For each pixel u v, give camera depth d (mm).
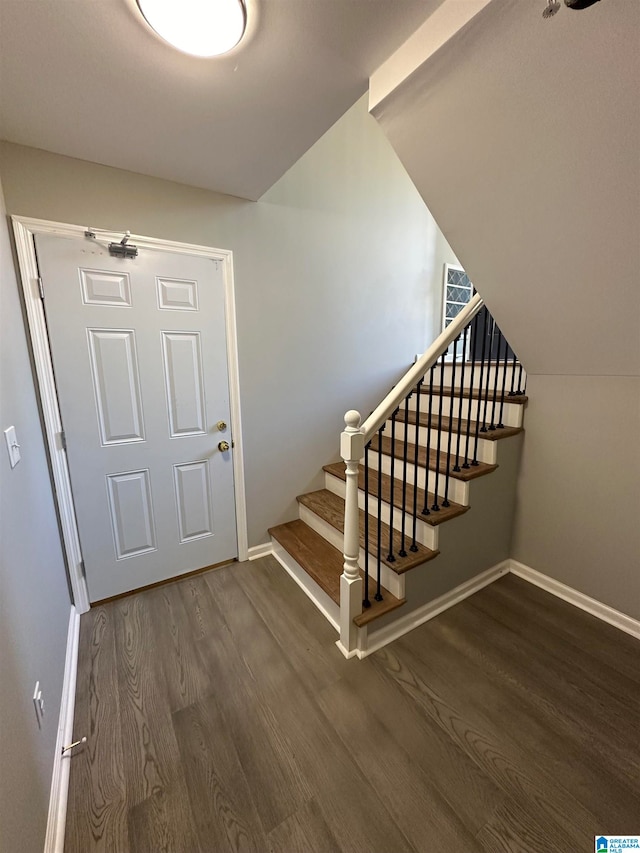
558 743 1285
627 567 1804
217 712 1413
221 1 945
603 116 964
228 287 2168
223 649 1720
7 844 765
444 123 1210
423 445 2562
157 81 1233
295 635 1807
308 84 1273
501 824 1063
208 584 2219
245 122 1466
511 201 1296
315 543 2328
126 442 1999
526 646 1721
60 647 1507
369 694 1483
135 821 1084
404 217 2928
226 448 2303
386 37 1111
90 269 1790
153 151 1659
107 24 1009
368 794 1142
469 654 1675
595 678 1544
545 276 1473
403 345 3068
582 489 1944
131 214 1853
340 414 2771
